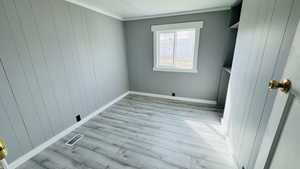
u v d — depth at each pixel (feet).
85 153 5.54
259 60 3.50
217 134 6.58
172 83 11.04
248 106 4.00
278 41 2.72
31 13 5.07
